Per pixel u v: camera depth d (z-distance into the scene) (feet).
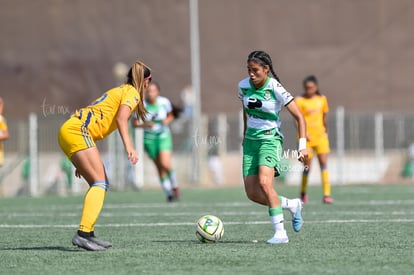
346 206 148.46
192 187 230.48
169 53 338.54
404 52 330.13
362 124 249.75
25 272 71.72
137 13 339.77
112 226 116.26
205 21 336.90
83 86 343.26
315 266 72.33
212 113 337.11
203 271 70.33
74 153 84.07
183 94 309.63
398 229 105.40
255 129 89.35
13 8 346.95
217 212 139.74
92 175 84.58
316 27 333.42
